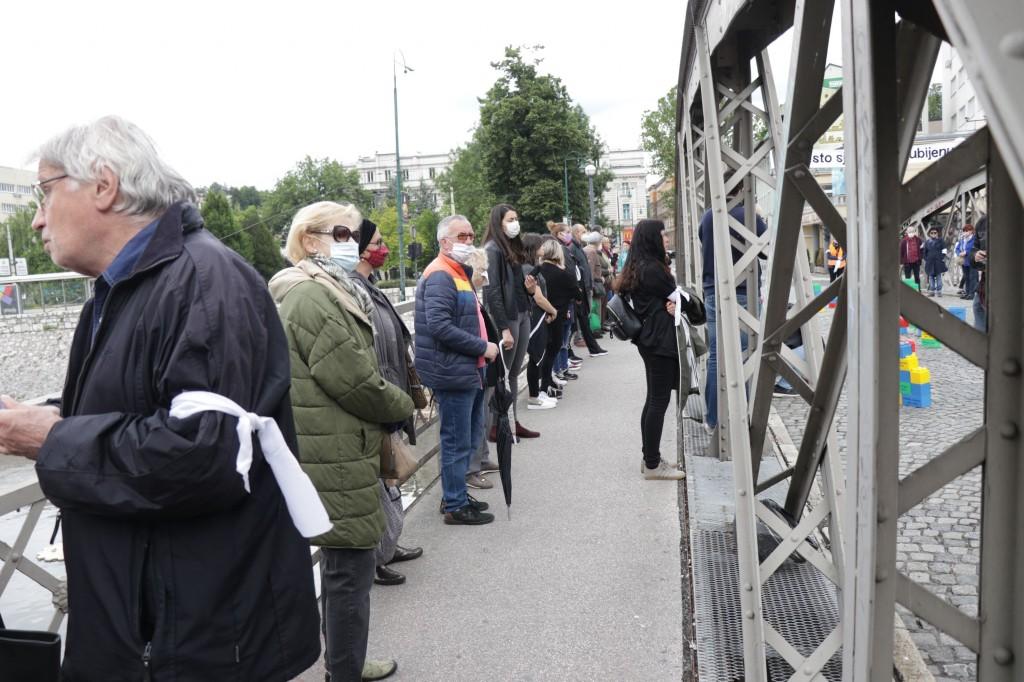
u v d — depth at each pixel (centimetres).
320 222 333
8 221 8200
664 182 8712
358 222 364
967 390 931
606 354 1295
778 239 256
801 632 349
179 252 181
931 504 536
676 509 542
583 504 564
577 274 1231
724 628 362
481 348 510
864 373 154
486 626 391
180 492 167
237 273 187
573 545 489
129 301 179
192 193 199
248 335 182
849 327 164
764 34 435
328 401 306
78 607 180
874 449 152
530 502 576
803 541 299
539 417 851
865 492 156
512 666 352
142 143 187
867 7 146
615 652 359
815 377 400
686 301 582
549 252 902
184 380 171
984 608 175
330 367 302
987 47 80
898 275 164
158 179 187
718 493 538
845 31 161
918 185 168
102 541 178
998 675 176
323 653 377
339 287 320
